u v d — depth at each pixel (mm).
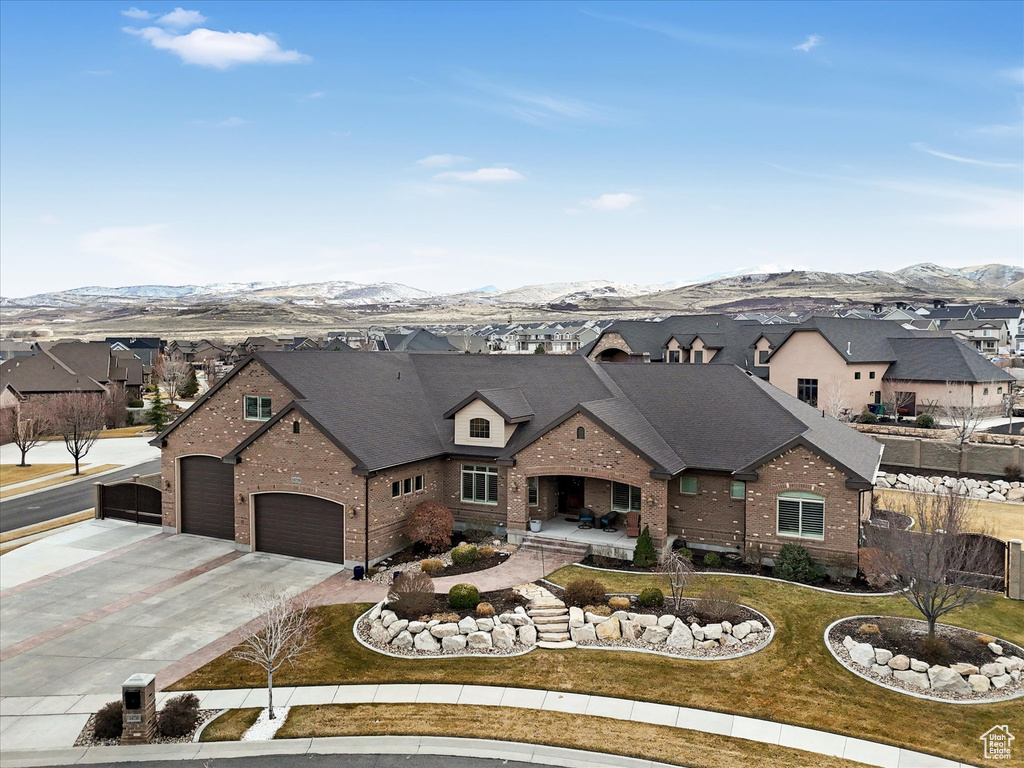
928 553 19438
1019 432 45312
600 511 30828
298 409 29125
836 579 25234
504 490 31156
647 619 21562
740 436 29031
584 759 15680
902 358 57344
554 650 20797
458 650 20875
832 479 25578
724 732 16578
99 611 24750
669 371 33781
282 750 16312
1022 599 23641
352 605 24438
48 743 16984
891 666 18938
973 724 16734
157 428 70438
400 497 29984
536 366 35469
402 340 125375
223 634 22703
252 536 30969
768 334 65125
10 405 66250
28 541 34094
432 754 15992
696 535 28828
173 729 17188
